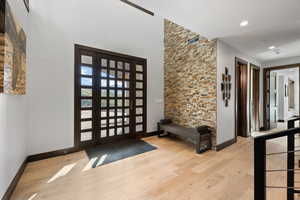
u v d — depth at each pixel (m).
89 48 3.36
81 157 2.86
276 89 5.75
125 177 2.15
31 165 2.50
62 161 2.67
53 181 2.04
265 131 5.00
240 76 4.32
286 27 2.70
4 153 1.62
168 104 4.71
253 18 2.40
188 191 1.82
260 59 4.80
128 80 4.11
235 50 3.80
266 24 2.59
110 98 3.77
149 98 4.53
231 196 1.72
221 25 2.64
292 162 1.58
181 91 4.18
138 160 2.72
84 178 2.12
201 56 3.55
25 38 2.29
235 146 3.51
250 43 3.47
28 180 2.06
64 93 3.03
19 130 2.15
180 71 4.21
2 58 1.44
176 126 4.00
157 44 4.72
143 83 4.40
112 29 3.74
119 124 3.95
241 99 4.33
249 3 2.00
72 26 3.12
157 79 4.72
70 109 3.10
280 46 3.65
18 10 2.04
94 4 3.43
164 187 1.91
